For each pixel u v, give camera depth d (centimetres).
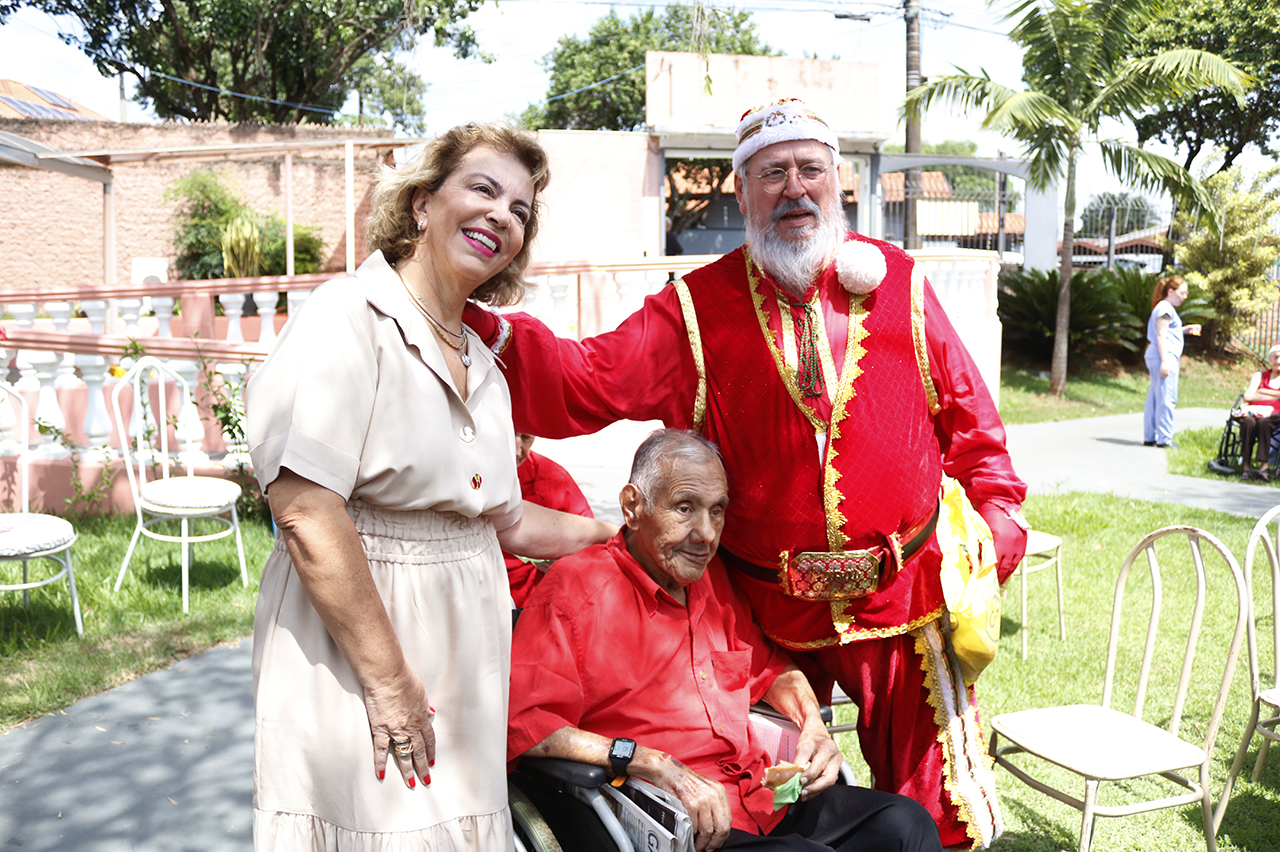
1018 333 1730
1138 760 284
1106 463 1023
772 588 257
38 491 671
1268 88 2291
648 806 214
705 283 260
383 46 1928
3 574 536
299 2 1836
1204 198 1421
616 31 2452
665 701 240
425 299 196
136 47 1905
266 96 1959
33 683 423
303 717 181
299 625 183
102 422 679
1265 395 970
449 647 190
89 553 579
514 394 253
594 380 258
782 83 1474
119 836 318
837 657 262
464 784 191
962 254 906
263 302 786
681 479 234
